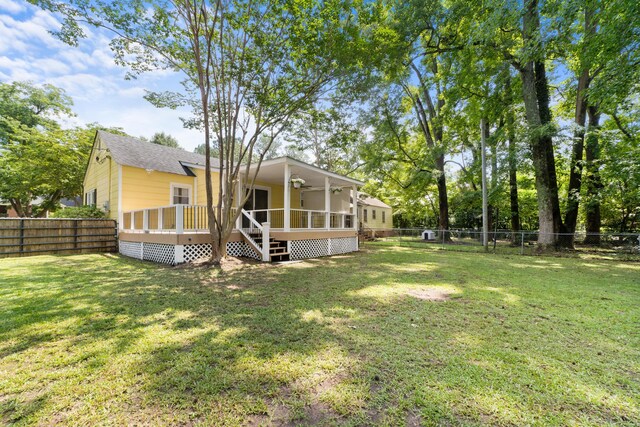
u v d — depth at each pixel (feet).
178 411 5.90
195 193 39.24
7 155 48.49
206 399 6.27
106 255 31.45
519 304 13.53
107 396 6.34
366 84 25.59
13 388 6.59
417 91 53.52
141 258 28.89
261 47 23.04
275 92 25.61
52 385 6.74
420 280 18.89
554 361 8.04
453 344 9.09
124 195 33.30
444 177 55.31
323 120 29.73
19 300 13.64
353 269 23.29
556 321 11.26
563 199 47.19
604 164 38.42
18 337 9.43
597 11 27.91
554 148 42.93
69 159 46.85
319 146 70.90
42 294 14.75
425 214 86.48
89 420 5.61
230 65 23.30
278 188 42.29
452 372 7.41
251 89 24.57
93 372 7.32
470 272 22.20
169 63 24.18
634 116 34.99
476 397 6.39
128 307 12.67
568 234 35.12
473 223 72.95
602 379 7.16
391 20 30.50
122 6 20.45
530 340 9.43
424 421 5.65
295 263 26.37
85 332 9.87
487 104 39.09
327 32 22.31
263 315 11.73
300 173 34.24
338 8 21.53
